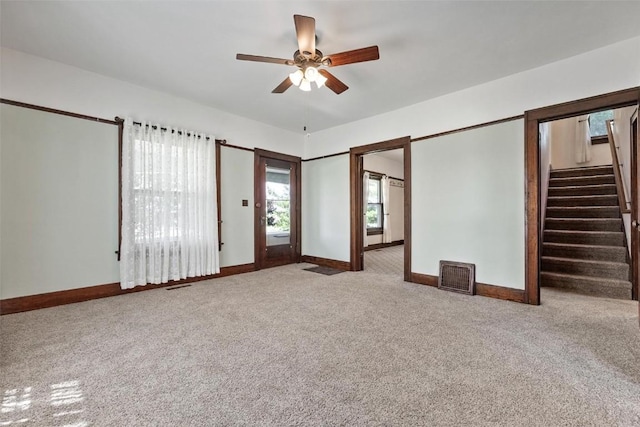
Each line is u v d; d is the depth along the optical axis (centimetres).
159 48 272
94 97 322
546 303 304
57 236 301
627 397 150
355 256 480
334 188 514
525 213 306
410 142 407
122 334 230
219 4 212
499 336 224
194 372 176
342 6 213
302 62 241
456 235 360
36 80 289
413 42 259
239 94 377
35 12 220
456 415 139
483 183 338
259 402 149
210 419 137
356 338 222
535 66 300
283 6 214
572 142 595
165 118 375
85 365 184
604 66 265
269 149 504
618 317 262
